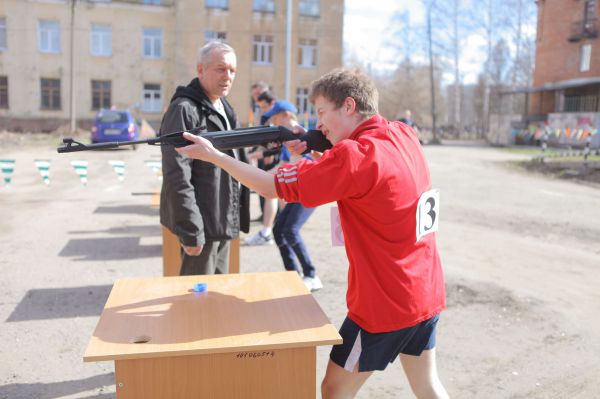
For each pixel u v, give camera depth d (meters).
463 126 52.34
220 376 1.91
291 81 34.84
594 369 3.48
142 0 34.34
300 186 1.91
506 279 5.33
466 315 4.37
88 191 10.72
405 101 56.09
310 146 2.30
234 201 3.25
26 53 33.47
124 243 6.62
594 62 32.88
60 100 34.38
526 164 16.91
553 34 35.47
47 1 33.34
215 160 2.04
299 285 2.50
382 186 1.92
